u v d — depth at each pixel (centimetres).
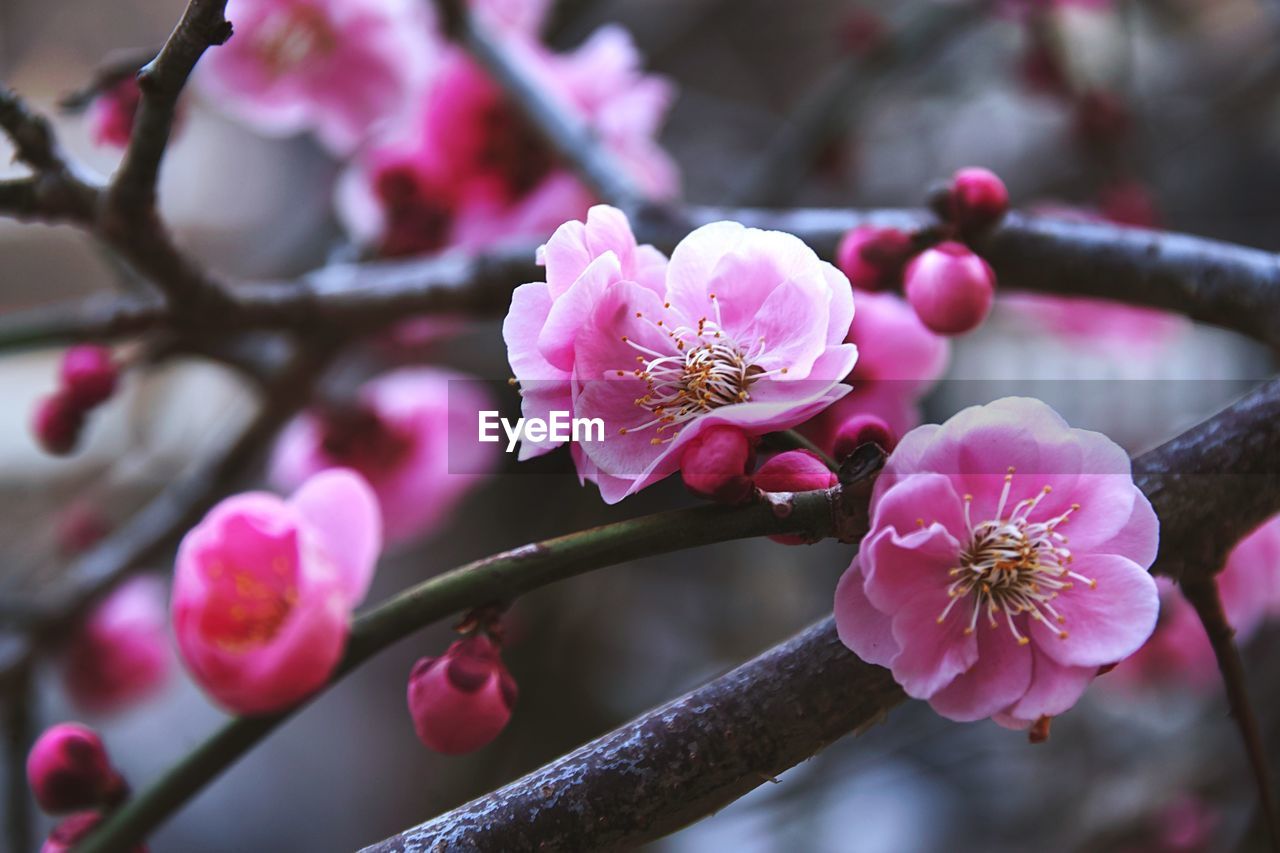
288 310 33
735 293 23
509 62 38
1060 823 58
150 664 47
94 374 36
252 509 23
